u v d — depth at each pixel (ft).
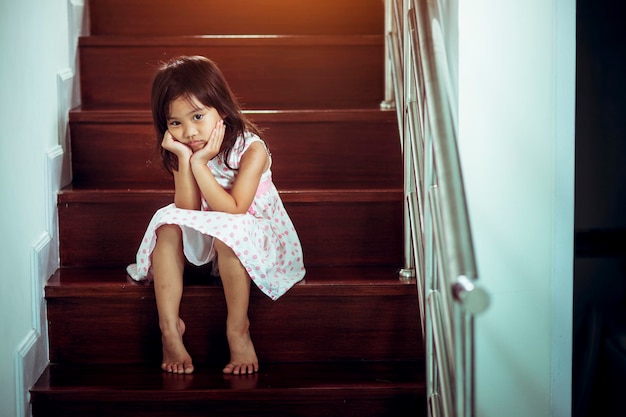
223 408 7.23
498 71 6.72
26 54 7.66
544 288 6.93
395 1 8.61
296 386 7.25
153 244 7.64
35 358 7.44
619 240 7.20
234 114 7.76
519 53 6.70
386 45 9.41
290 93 10.02
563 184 6.84
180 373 7.53
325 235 8.47
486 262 6.89
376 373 7.56
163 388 7.20
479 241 6.87
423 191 6.52
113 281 7.91
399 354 7.87
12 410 6.98
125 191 8.43
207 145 7.57
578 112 7.14
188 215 7.42
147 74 9.89
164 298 7.53
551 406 7.06
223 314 7.77
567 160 6.82
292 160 9.14
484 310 4.51
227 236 7.34
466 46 6.69
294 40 9.92
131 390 7.17
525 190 6.84
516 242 6.88
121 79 9.89
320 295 7.75
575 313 7.29
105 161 9.20
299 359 7.86
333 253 8.50
